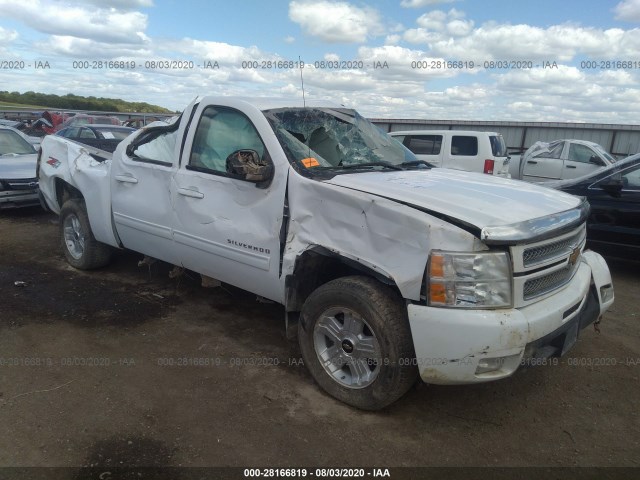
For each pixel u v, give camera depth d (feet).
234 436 9.07
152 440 8.87
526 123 58.08
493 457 8.75
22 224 25.35
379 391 9.44
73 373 11.03
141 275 17.57
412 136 38.40
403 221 8.85
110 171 15.40
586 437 9.37
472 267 8.38
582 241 11.12
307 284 10.91
